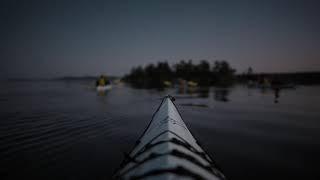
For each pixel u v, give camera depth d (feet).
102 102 65.77
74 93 103.86
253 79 251.39
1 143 24.89
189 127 34.32
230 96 91.35
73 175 17.48
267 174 18.17
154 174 10.30
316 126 34.71
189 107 57.77
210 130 32.37
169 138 15.05
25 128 31.60
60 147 23.84
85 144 24.93
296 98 82.07
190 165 11.57
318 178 17.60
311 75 418.10
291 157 21.83
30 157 20.80
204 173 11.37
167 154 12.14
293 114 46.73
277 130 32.48
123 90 130.82
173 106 30.19
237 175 18.07
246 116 44.14
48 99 74.18
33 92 111.86
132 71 411.75
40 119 38.09
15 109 49.42
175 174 9.98
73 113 44.57
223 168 19.33
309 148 24.35
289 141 26.96
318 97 86.38
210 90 136.36
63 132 29.78
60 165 19.25
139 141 18.51
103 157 21.16
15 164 19.22
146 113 45.65
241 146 24.99
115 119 38.88
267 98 82.84
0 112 45.21
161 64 386.93
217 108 56.03
